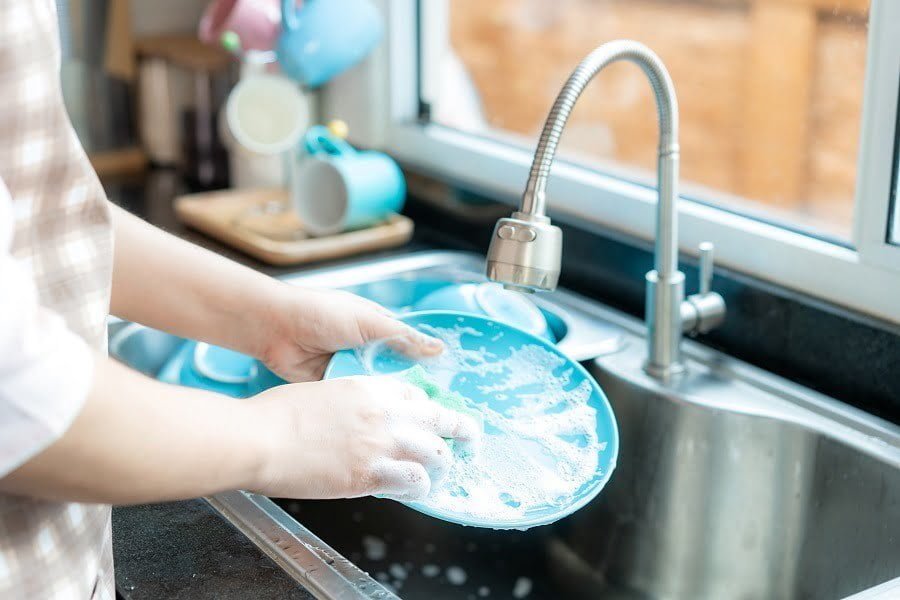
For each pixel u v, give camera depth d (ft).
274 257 4.60
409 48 5.22
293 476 2.15
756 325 3.75
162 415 1.92
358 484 2.26
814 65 4.87
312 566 2.50
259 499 2.80
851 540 3.19
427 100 5.32
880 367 3.39
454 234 5.00
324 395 2.28
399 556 3.77
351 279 4.42
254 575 2.48
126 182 5.97
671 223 3.48
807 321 3.58
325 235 4.84
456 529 3.84
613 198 4.30
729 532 3.51
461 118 5.67
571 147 6.02
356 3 4.93
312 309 3.00
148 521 2.69
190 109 5.99
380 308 3.21
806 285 3.65
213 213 5.11
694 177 5.64
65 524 2.11
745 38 5.19
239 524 2.69
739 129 5.34
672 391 3.53
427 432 2.39
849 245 3.61
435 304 3.95
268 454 2.10
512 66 5.92
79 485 1.84
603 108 5.87
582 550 3.81
